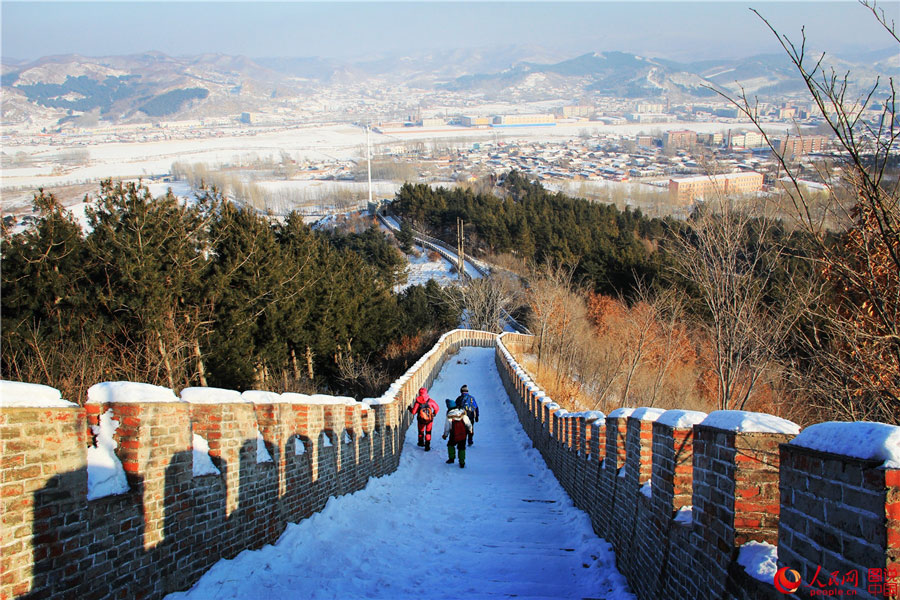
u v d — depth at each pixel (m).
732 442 4.13
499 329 52.69
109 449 5.03
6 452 3.89
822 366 7.76
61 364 15.79
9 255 18.89
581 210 71.88
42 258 18.95
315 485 8.88
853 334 6.86
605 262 46.88
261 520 7.12
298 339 27.55
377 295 38.31
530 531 9.54
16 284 18.80
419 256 76.88
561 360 31.67
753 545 3.97
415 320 46.78
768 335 11.96
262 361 25.69
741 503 4.04
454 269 69.56
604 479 8.62
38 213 20.64
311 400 9.12
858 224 5.95
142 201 21.11
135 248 19.98
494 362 37.19
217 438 6.30
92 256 20.66
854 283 6.03
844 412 7.46
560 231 62.50
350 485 10.66
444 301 52.41
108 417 5.12
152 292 19.48
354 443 10.97
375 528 9.20
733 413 4.30
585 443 10.53
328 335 30.73
